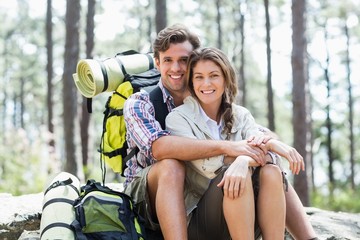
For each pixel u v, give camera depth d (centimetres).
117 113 322
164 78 317
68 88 1155
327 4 2650
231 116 306
